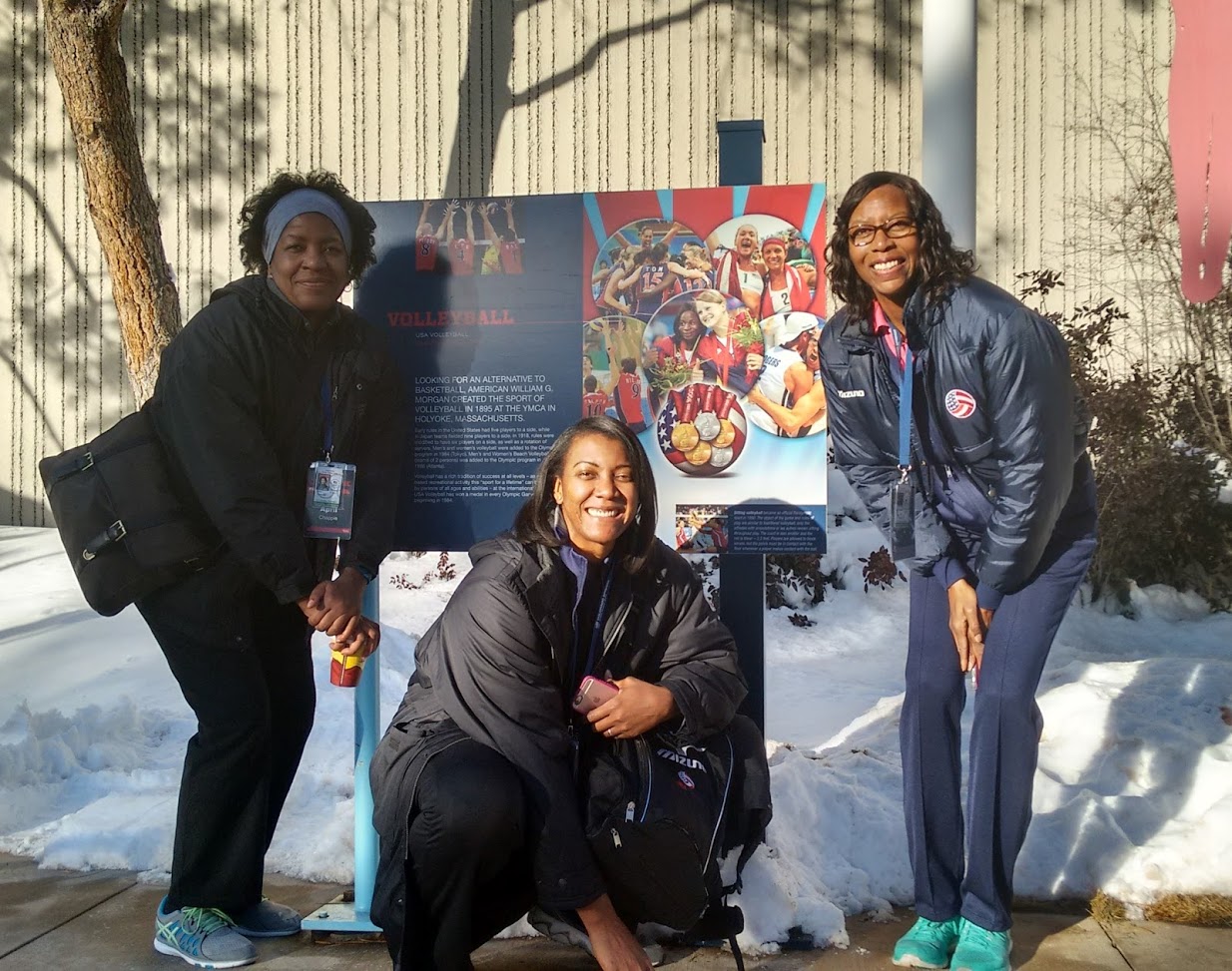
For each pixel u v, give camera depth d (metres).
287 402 2.99
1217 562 7.51
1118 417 7.59
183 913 2.97
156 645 6.32
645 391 3.17
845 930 3.02
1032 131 10.21
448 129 10.71
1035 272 8.75
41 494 11.19
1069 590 2.87
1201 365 7.62
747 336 3.14
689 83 10.49
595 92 10.58
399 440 3.15
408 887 2.46
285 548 2.81
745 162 3.20
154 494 2.90
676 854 2.52
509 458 3.22
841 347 2.98
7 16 11.07
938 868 2.91
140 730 4.90
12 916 3.24
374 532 3.02
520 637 2.55
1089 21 10.10
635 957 2.43
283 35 10.84
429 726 2.61
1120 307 9.86
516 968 2.89
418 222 3.23
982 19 10.27
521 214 3.21
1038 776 3.71
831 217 10.36
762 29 10.41
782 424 3.13
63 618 7.06
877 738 4.43
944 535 2.93
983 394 2.75
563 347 3.20
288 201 3.00
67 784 4.30
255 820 3.01
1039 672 2.84
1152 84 9.98
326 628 2.86
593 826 2.53
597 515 2.62
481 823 2.38
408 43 10.73
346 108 10.81
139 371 7.23
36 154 11.09
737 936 2.93
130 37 11.00
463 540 3.23
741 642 3.16
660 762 2.60
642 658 2.70
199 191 10.97
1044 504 2.70
